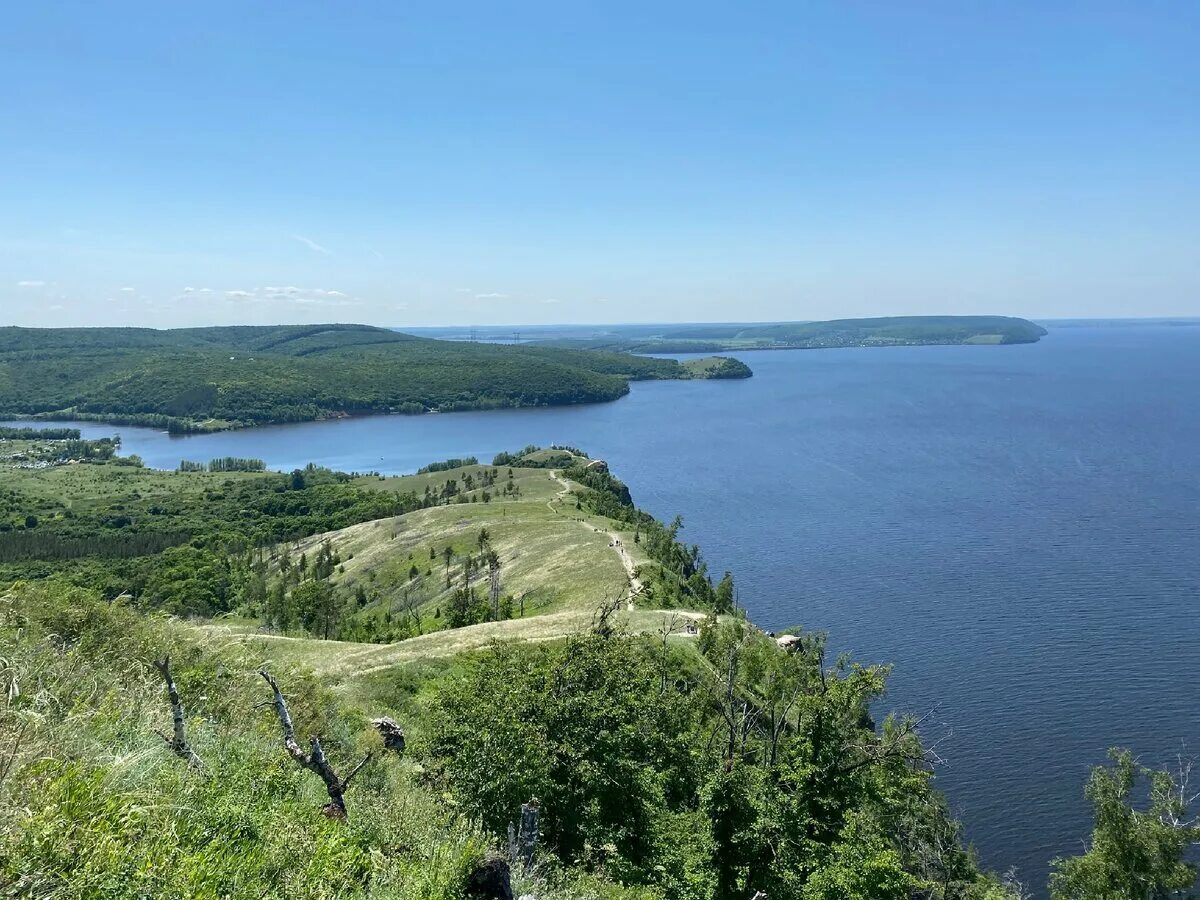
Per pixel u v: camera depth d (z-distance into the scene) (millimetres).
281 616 94750
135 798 8648
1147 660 89438
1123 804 46250
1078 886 46812
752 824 26250
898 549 138625
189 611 105250
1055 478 193375
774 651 40812
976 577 120938
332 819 11766
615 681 27859
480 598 95062
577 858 21266
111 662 16859
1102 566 123625
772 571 129000
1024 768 69375
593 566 100688
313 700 20297
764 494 191875
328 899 9484
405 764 22766
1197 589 111625
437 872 11352
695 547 117188
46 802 7605
